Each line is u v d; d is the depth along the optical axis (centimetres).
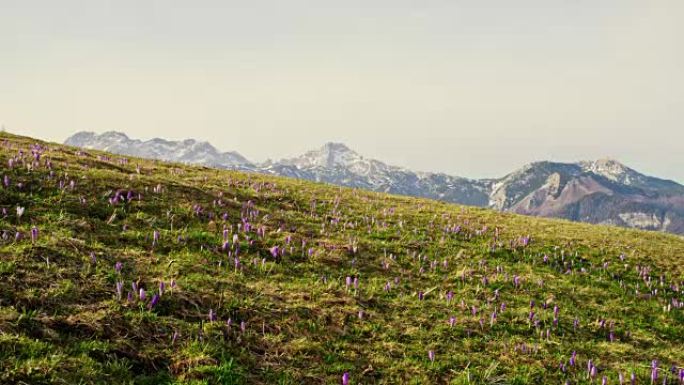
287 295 1395
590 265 2342
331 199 2903
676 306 1966
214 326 1114
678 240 3300
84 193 1839
